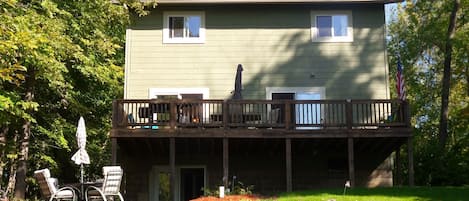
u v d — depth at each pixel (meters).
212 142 17.62
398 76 17.38
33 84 18.05
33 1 16.61
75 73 20.72
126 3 18.98
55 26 16.16
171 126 16.58
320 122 17.27
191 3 19.33
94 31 19.03
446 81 24.03
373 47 19.55
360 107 18.94
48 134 19.69
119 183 13.53
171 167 16.39
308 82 19.34
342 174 19.39
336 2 19.27
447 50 23.91
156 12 19.78
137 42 19.58
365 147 18.58
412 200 12.80
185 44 19.58
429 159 20.42
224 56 19.50
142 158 19.58
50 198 13.23
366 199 12.94
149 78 19.34
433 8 25.06
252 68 19.41
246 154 19.47
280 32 19.66
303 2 19.31
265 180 19.30
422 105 30.94
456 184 19.80
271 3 19.36
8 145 18.34
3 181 22.30
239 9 19.80
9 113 16.47
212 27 19.69
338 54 19.50
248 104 17.50
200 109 16.86
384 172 19.38
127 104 17.31
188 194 19.48
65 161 24.50
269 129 16.77
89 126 23.53
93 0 18.59
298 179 19.30
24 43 13.70
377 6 19.75
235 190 16.58
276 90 19.28
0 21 13.73
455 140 27.03
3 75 13.35
